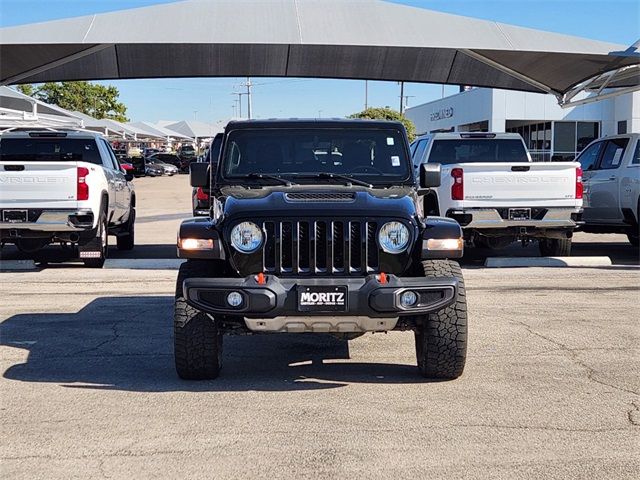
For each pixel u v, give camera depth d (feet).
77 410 16.88
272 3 42.93
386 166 21.86
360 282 17.34
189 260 19.38
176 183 151.84
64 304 29.45
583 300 29.81
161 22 40.52
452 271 18.58
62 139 42.27
